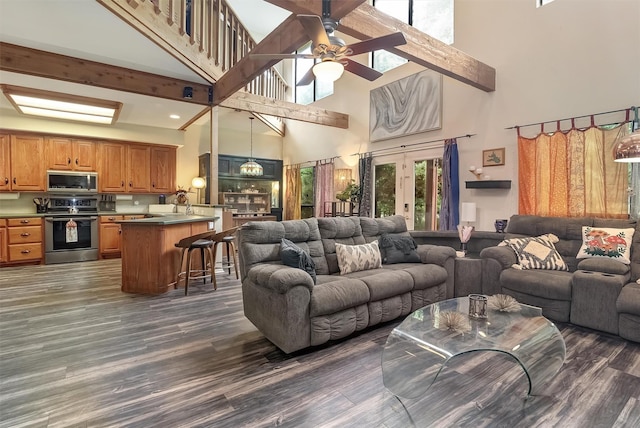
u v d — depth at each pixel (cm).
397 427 175
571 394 205
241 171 775
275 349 264
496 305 246
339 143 755
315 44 266
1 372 224
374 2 651
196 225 494
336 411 188
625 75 365
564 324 319
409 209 602
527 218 414
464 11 512
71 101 499
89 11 301
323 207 793
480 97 494
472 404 196
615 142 367
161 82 468
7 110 564
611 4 374
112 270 531
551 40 420
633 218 357
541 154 424
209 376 223
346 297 269
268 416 182
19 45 371
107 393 202
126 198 698
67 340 275
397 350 208
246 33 585
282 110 636
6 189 559
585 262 328
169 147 717
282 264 294
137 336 285
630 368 236
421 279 334
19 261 555
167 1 393
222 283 464
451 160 521
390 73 633
